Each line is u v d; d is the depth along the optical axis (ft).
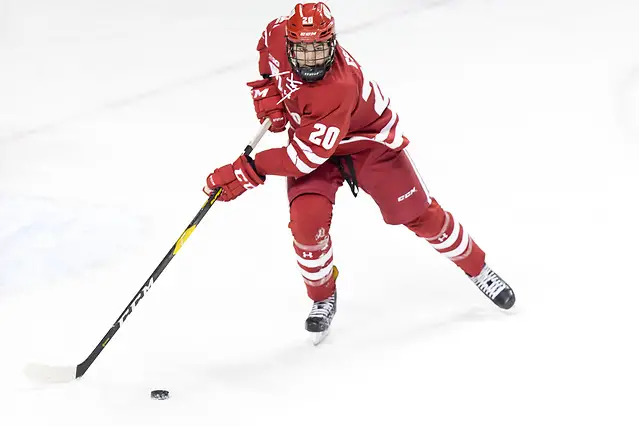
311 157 39.65
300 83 39.24
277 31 41.22
